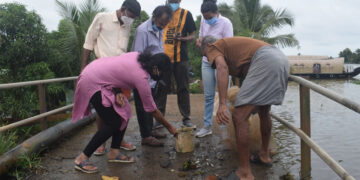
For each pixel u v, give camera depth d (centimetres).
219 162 318
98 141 295
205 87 408
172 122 529
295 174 287
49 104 958
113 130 296
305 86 269
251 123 338
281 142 404
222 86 264
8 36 880
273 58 250
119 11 342
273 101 253
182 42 434
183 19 428
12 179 281
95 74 286
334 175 296
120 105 290
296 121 640
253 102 253
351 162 362
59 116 783
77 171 300
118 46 341
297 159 330
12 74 878
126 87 290
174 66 438
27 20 891
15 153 300
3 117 793
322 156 225
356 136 489
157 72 292
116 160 323
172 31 427
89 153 298
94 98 285
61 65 1062
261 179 274
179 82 444
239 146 261
